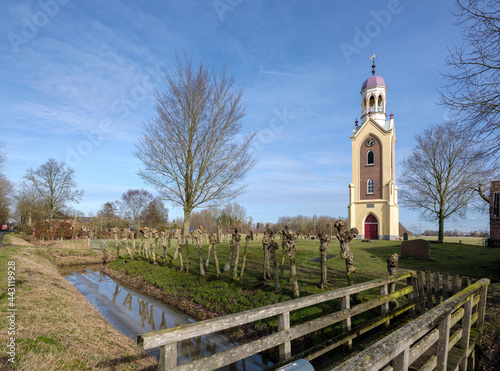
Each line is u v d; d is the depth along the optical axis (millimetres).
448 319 3420
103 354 4699
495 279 11164
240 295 8586
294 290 7734
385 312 5855
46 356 3959
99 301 9961
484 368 4980
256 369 5547
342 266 13039
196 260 15109
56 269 16109
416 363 4219
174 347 2705
